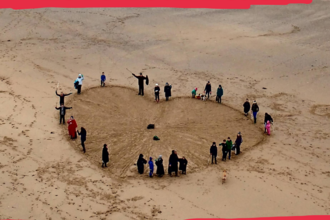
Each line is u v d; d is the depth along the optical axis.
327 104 34.72
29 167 24.06
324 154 27.41
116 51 43.53
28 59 39.97
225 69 40.84
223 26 50.31
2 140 26.30
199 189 23.11
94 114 31.62
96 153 26.59
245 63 41.84
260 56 43.09
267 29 49.62
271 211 21.14
